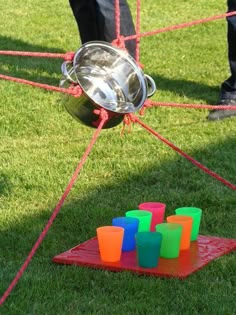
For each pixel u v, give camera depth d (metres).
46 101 6.62
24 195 4.72
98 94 3.63
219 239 4.07
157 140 5.67
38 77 7.44
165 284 3.54
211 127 5.98
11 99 6.64
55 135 5.90
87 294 3.48
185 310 3.32
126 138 5.72
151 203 4.25
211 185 4.83
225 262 3.79
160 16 10.41
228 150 5.49
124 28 5.75
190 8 10.84
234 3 6.18
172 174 5.04
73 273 3.67
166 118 6.22
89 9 5.86
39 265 3.78
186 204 4.57
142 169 5.12
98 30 5.81
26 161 5.28
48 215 4.41
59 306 3.38
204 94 6.90
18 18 10.19
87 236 4.13
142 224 4.02
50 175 5.01
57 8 10.77
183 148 5.51
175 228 3.79
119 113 3.59
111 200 4.62
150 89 3.86
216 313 3.28
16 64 7.88
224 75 7.54
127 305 3.35
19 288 3.54
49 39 9.16
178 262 3.75
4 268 3.75
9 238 4.10
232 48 6.31
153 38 9.08
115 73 3.73
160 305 3.36
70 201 4.62
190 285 3.52
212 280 3.60
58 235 4.14
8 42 8.98
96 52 3.74
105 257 3.76
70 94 3.62
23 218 4.36
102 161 5.27
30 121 6.17
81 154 5.42
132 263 3.74
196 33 9.36
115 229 3.81
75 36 9.34
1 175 5.02
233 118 6.18
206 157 5.35
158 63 7.98
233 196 4.66
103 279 3.60
